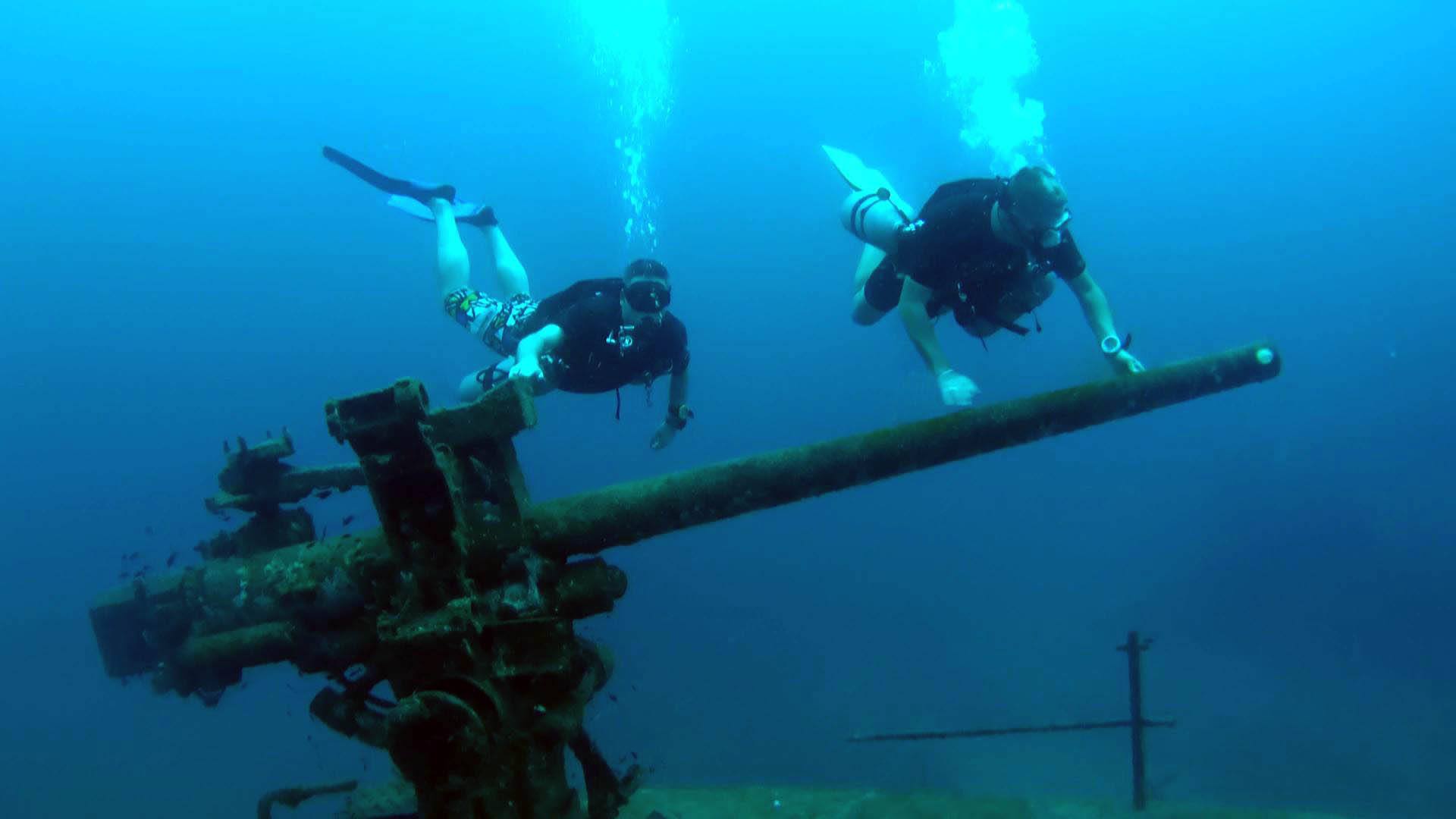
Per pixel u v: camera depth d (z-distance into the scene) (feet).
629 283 18.12
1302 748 46.62
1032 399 9.82
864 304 19.53
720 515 10.19
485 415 9.33
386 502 9.43
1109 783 42.45
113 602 11.63
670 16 193.88
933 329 14.71
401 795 10.67
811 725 55.16
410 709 8.75
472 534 9.78
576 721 9.73
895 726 53.31
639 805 19.34
